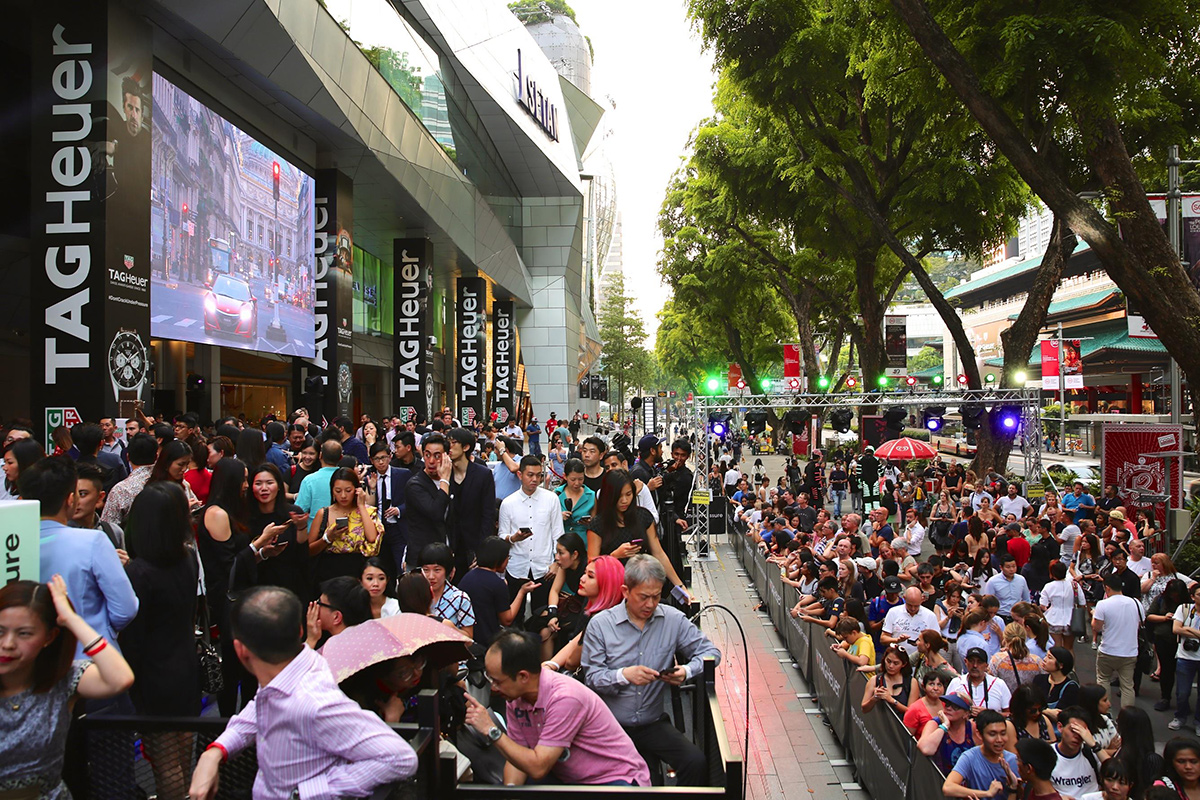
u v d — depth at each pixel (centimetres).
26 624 274
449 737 386
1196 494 1595
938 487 2161
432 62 2580
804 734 847
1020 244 9138
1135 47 1223
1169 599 934
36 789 282
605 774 365
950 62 1274
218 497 565
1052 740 592
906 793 596
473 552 778
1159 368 4625
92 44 1130
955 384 6606
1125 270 1231
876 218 2377
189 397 1758
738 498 2245
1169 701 935
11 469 529
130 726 317
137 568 418
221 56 1427
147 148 1225
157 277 1308
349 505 620
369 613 450
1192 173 3064
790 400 2325
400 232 2797
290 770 271
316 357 2095
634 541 595
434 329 3809
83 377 1120
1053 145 1558
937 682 625
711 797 308
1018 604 771
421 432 1805
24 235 1371
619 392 8888
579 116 5303
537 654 356
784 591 1178
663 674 412
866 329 2955
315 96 1688
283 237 1822
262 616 275
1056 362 4272
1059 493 2088
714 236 4406
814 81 2205
